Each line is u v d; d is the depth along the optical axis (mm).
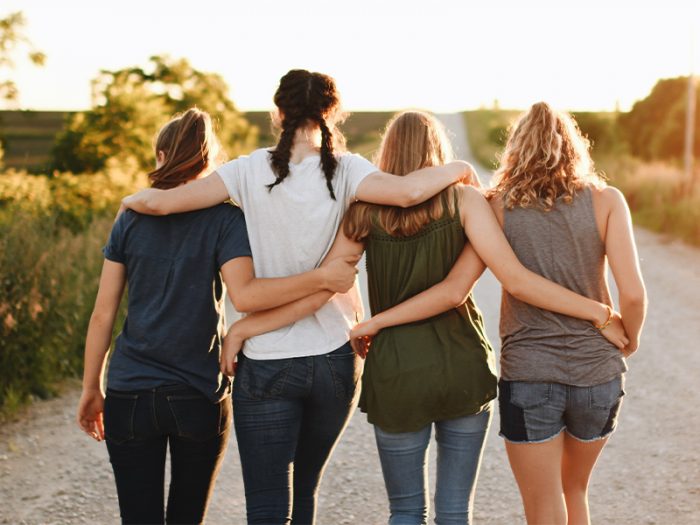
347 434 5039
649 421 5020
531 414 2756
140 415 2676
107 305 2791
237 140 25531
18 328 5723
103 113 16594
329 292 2793
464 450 2852
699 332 7238
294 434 2811
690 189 15695
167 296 2707
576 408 2760
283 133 2814
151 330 2693
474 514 3811
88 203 11586
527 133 2854
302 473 2996
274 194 2770
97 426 2969
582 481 2980
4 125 17078
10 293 5883
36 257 6414
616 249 2762
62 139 16578
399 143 2930
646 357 6484
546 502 2793
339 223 2859
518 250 2807
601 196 2807
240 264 2736
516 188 2809
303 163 2799
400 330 2838
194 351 2713
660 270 10547
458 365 2799
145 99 17438
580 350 2742
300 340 2785
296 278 2752
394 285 2869
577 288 2789
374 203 2807
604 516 3729
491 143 43781
